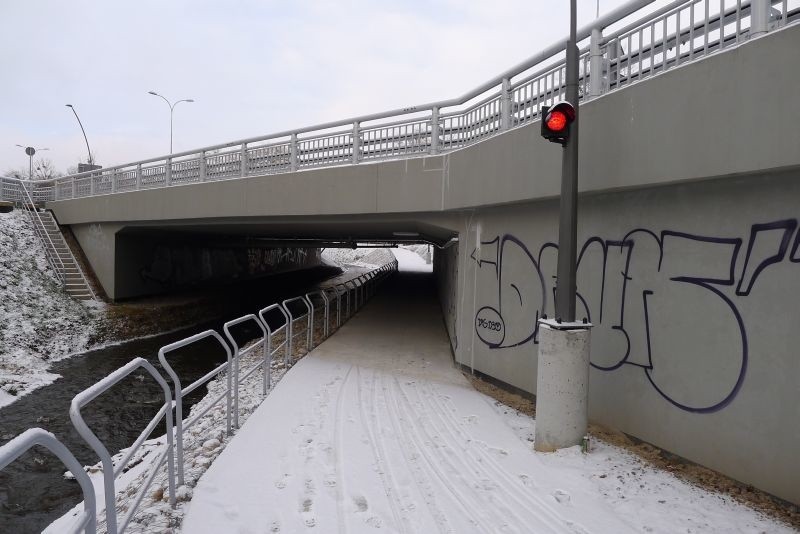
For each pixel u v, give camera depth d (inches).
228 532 145.6
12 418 388.2
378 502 166.6
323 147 470.9
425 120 400.2
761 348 175.6
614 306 241.1
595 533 148.5
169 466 159.8
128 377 496.1
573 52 205.6
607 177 231.8
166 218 653.3
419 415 267.0
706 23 190.2
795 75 155.4
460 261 395.5
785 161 158.2
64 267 775.1
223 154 581.9
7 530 233.1
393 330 576.1
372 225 534.3
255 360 432.8
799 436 163.2
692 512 161.3
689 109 190.7
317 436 227.5
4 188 922.7
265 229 712.4
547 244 293.6
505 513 160.1
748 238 181.2
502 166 314.2
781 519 158.6
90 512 88.8
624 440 228.5
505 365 333.1
